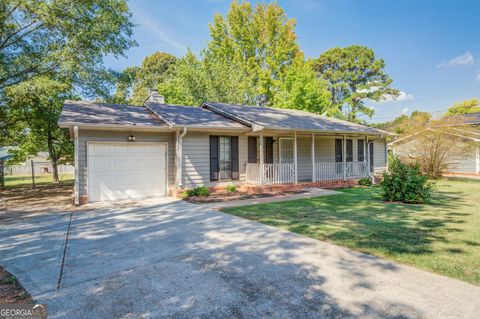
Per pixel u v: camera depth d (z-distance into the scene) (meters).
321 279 3.60
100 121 9.64
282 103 26.41
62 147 18.48
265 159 14.09
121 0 13.35
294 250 4.70
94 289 3.41
